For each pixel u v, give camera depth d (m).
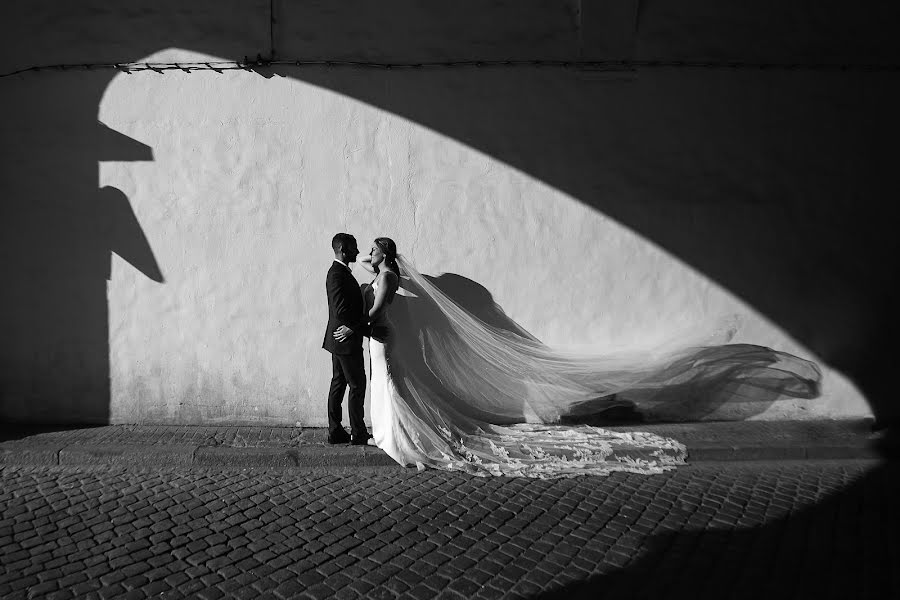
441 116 7.19
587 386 7.38
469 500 5.39
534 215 7.31
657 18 7.24
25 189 7.09
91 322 7.15
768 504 5.38
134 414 7.19
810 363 7.50
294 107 7.09
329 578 4.12
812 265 7.48
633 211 7.37
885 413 7.48
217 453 6.17
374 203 7.18
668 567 4.32
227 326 7.16
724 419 7.44
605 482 5.83
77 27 6.99
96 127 7.05
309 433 6.89
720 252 7.43
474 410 7.18
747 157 7.39
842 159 7.43
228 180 7.10
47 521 4.87
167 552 4.43
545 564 4.34
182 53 7.02
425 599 3.91
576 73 7.23
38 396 7.20
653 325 7.45
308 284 7.16
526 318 7.36
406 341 6.98
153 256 7.11
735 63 7.29
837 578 4.20
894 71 7.38
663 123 7.33
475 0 7.13
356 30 7.08
